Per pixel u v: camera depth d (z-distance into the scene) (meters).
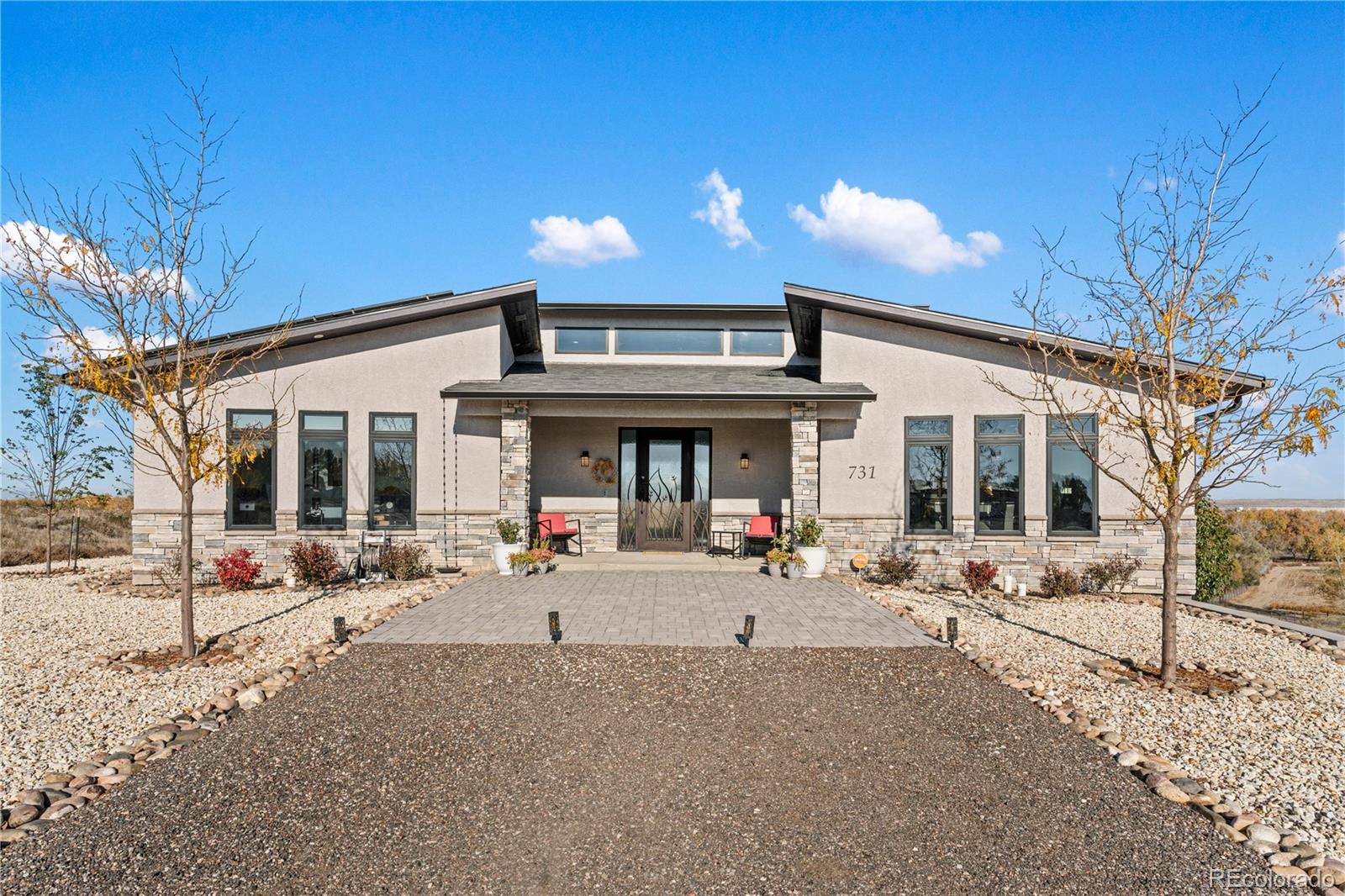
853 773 4.57
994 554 12.32
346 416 12.70
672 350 16.31
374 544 12.62
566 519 14.91
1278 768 4.81
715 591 10.65
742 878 3.42
